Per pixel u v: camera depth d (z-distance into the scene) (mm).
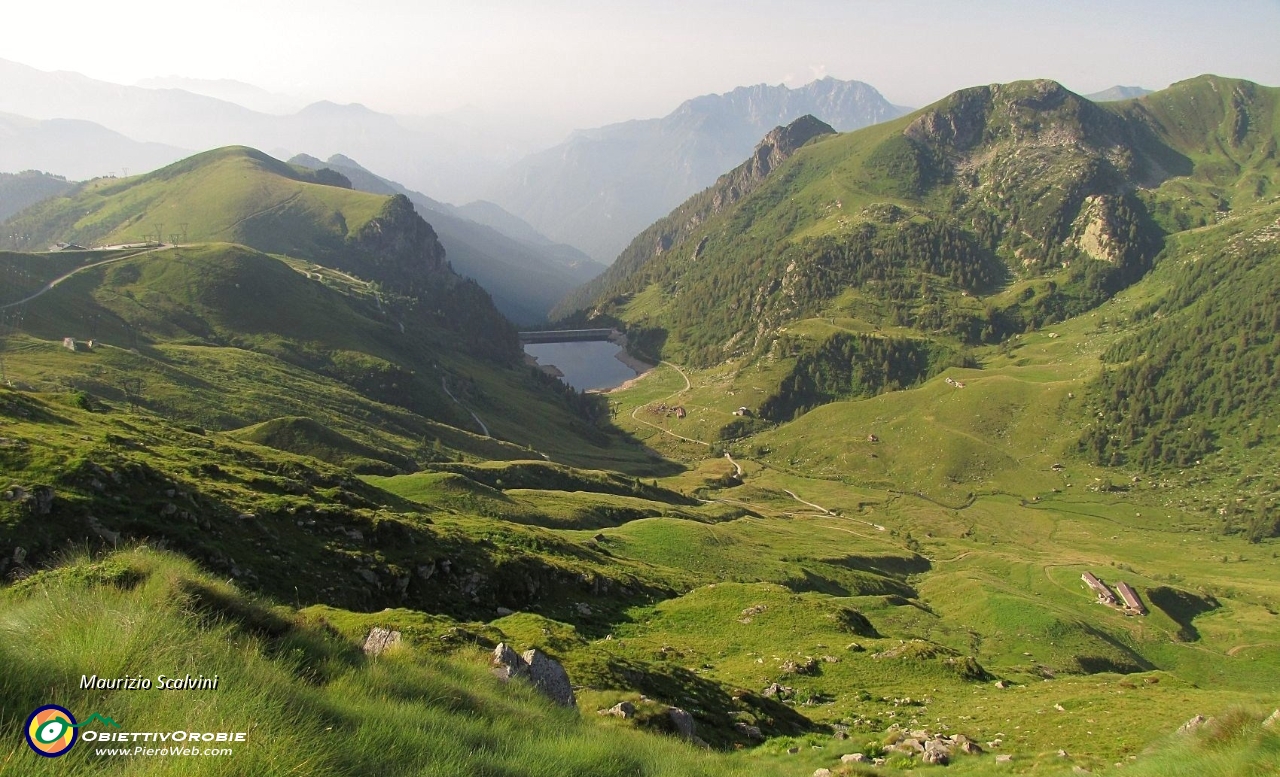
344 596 44594
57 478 38562
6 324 188250
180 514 41938
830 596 114688
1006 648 111938
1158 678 48875
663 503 187125
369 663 15953
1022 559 191375
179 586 14086
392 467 137250
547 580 63656
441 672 19484
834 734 34594
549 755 13805
